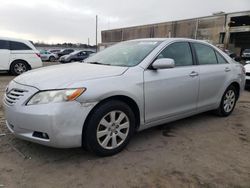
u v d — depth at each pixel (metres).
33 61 12.06
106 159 3.29
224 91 5.09
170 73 3.94
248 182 2.88
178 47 4.29
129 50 4.20
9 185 2.69
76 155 3.36
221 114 5.25
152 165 3.17
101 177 2.88
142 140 3.93
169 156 3.43
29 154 3.34
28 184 2.72
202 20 38.97
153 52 3.89
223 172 3.07
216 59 5.01
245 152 3.64
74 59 24.61
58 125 2.89
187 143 3.87
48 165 3.10
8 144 3.60
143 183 2.80
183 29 42.34
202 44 4.78
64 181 2.79
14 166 3.05
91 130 3.12
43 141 2.97
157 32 47.41
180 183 2.82
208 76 4.60
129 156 3.39
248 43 40.62
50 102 2.91
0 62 11.23
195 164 3.24
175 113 4.12
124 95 3.35
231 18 35.69
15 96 3.18
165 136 4.12
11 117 3.14
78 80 3.09
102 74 3.31
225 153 3.58
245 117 5.35
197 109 4.55
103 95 3.13
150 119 3.76
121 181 2.82
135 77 3.50
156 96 3.74
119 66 3.71
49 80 3.12
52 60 31.06
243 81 5.62
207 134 4.29
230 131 4.47
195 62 4.49
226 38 36.25
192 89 4.30
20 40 11.80
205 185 2.80
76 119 2.97
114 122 3.34
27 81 3.24
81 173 2.95
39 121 2.91
